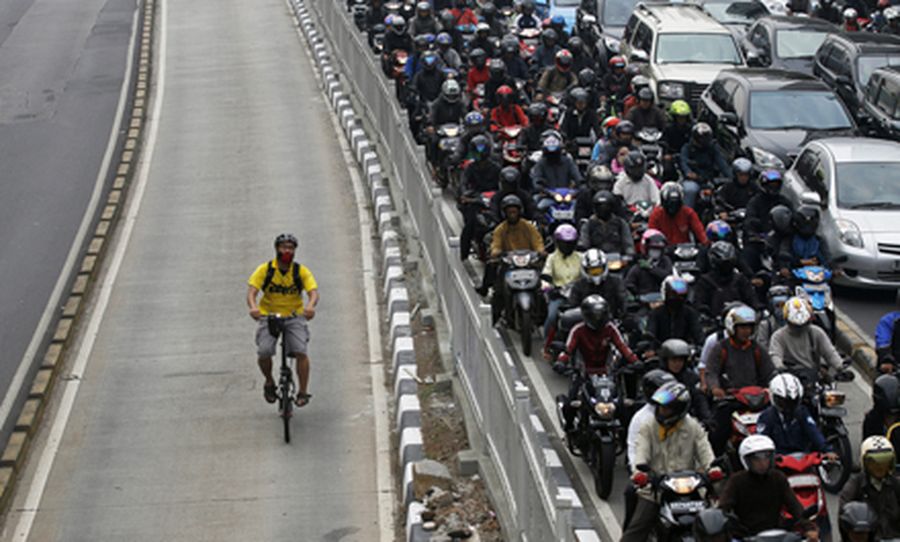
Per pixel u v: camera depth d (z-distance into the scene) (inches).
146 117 4276.6
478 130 2753.4
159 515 1801.2
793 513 1311.5
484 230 2466.8
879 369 1742.1
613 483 1720.0
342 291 2647.6
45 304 2694.4
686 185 2566.4
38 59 5221.5
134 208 3319.4
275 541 1720.0
